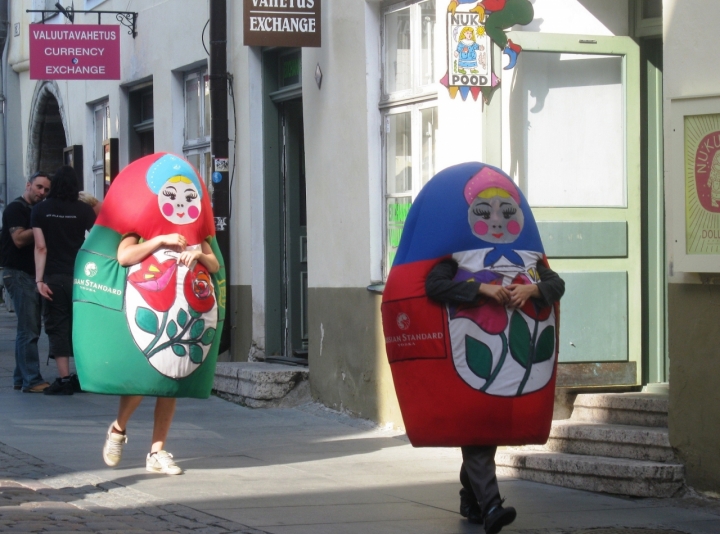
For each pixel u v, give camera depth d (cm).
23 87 2472
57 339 1268
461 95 869
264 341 1329
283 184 1340
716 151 733
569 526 667
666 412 827
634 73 916
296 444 968
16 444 938
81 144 2039
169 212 761
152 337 754
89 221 1267
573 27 917
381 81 1078
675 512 711
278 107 1338
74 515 664
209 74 1423
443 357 626
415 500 735
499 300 618
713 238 734
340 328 1130
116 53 1714
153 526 639
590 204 918
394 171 1062
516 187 649
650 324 929
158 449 817
